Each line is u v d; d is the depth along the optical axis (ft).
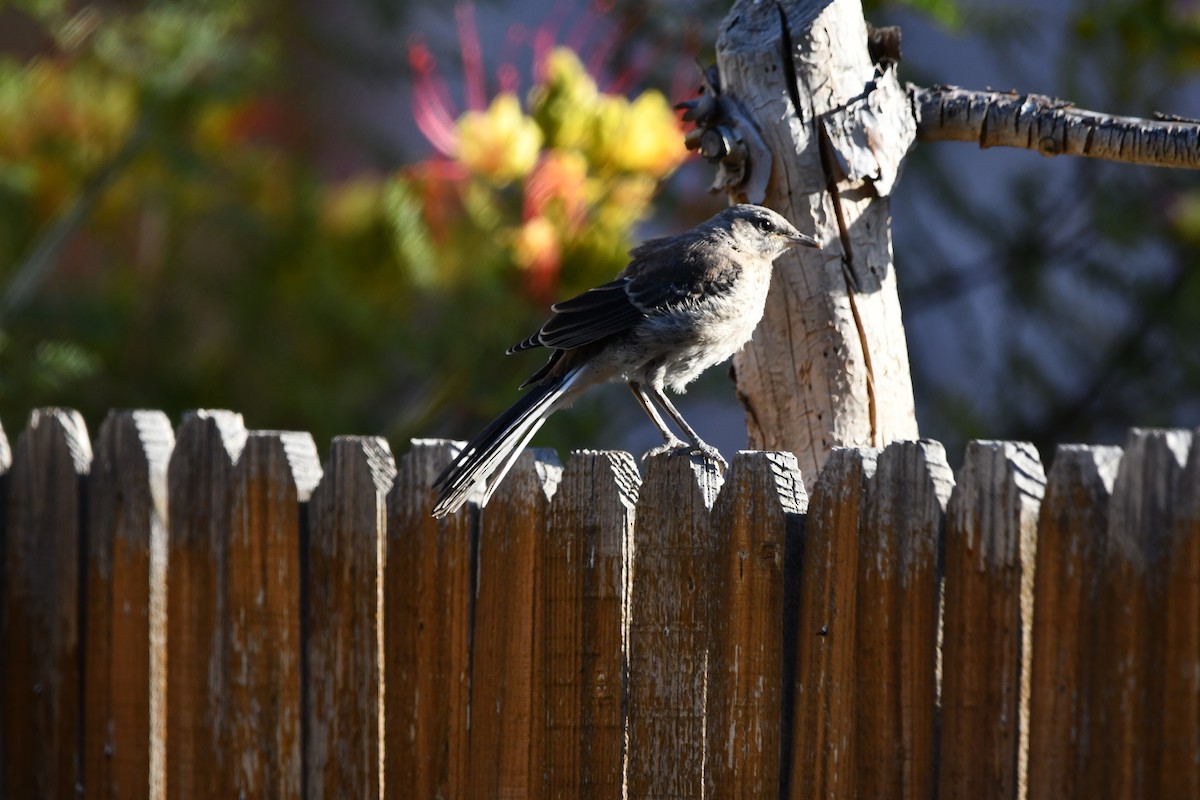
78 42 43.83
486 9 48.80
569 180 37.27
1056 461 17.46
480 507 23.03
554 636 21.93
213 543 25.26
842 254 25.53
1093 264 46.42
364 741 23.76
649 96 37.52
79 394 44.80
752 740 20.24
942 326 51.55
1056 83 44.88
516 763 22.21
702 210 41.88
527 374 39.70
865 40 25.71
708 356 29.60
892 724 18.90
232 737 25.09
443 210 39.75
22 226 44.50
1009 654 17.81
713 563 20.68
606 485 21.54
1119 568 16.90
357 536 23.70
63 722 27.35
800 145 25.32
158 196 45.65
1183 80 44.29
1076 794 17.20
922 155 46.34
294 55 51.37
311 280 43.86
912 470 18.79
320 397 43.96
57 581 27.35
